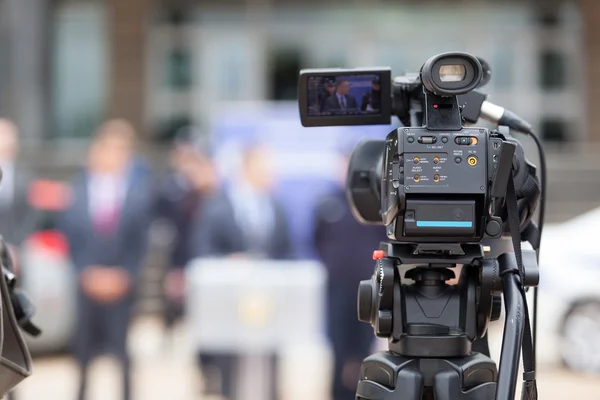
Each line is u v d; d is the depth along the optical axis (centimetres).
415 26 1997
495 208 293
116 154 828
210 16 1995
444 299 311
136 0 1953
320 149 1234
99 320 810
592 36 1958
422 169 286
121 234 812
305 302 668
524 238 328
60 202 1126
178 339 1325
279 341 667
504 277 297
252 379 732
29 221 899
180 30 1992
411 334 306
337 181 818
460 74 287
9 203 880
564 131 1991
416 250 301
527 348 289
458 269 323
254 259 742
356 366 808
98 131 1973
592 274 1108
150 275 1380
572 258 1120
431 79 286
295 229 1195
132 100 1956
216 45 1997
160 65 1991
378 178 321
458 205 286
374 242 804
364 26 1994
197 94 1994
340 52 2005
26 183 893
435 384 301
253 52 1995
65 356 1188
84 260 809
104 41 1972
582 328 1102
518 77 1995
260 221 781
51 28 1988
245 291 665
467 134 287
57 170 1741
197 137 1828
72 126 1997
